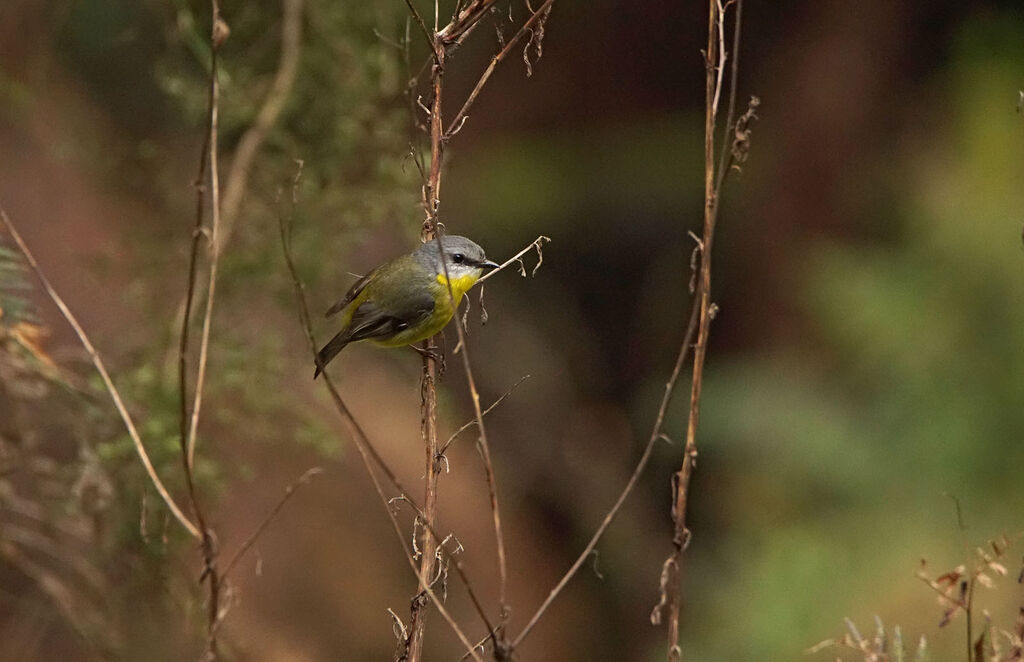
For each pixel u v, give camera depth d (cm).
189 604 697
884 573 1128
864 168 1744
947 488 1209
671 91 1920
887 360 1313
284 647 1113
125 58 1148
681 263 1889
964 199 1342
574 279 1919
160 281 929
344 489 1274
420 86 1017
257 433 875
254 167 966
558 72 1895
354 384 1337
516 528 1628
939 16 1747
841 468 1291
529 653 1538
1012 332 1246
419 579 499
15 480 755
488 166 1850
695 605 1464
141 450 560
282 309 942
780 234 1766
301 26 975
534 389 1777
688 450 524
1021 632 493
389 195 922
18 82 1021
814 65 1770
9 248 709
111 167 995
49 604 784
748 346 1778
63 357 788
